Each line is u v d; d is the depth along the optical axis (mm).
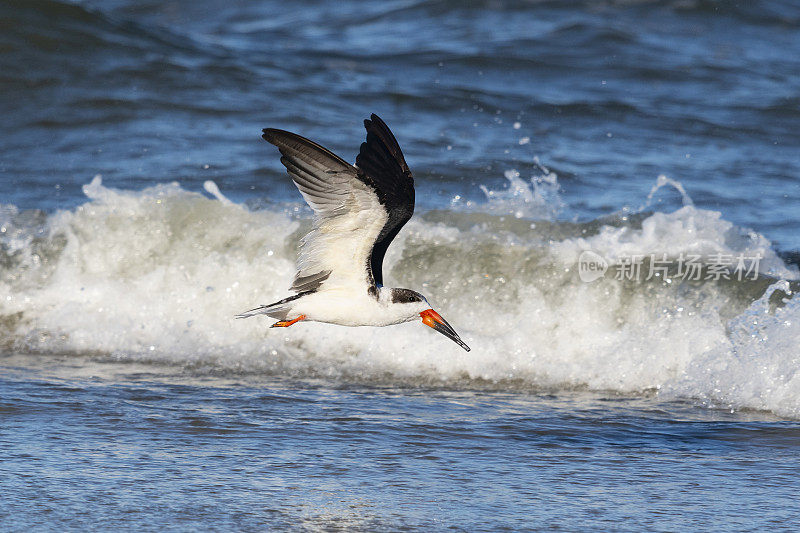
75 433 10555
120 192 16156
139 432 10633
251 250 15180
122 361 13688
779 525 8383
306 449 10180
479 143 20812
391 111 23172
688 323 12953
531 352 13289
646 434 10805
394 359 13352
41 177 18547
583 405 11875
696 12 32031
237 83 24562
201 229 15570
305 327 13867
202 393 12164
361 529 8281
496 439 10586
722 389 12062
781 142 21781
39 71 24000
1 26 25141
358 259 8539
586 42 29094
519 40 29375
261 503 8773
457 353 13211
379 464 9781
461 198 17422
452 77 26531
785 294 13016
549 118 22938
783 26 31594
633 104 24000
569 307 13719
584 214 16516
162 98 23250
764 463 9898
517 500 8914
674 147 21109
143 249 15516
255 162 19234
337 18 34469
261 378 12938
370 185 7848
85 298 15031
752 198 17688
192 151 20000
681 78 26594
